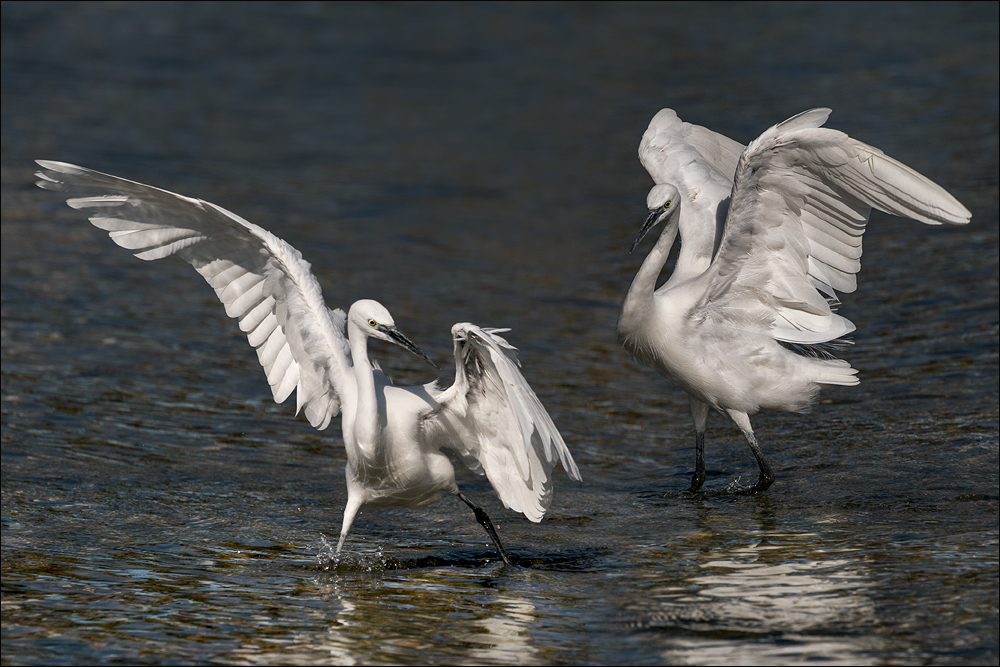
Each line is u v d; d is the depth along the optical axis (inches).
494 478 409.1
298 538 437.4
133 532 440.5
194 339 714.2
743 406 482.9
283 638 336.8
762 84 1357.0
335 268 880.3
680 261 506.6
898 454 490.3
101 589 378.3
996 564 362.9
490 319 760.3
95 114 1341.0
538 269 877.2
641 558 400.2
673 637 326.0
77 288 801.6
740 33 1651.1
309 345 417.1
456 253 923.4
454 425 408.5
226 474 513.7
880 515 423.2
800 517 431.2
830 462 493.0
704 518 442.3
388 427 402.9
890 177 416.2
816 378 480.7
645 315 478.6
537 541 427.8
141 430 565.9
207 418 587.2
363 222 1013.2
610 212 1027.3
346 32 1800.0
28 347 680.4
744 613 339.3
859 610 334.3
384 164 1201.4
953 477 457.4
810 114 417.7
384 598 369.1
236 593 375.6
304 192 1102.4
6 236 909.8
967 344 629.6
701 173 517.3
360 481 414.3
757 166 429.7
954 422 521.7
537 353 695.1
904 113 1176.2
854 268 463.5
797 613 335.9
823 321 478.0
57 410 585.9
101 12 1887.3
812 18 1695.4
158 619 352.2
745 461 516.4
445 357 683.4
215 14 1903.3
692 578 373.4
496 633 337.1
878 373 601.6
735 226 453.4
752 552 394.6
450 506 481.7
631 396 623.2
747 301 478.6
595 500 476.1
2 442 539.5
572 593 369.1
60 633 341.1
